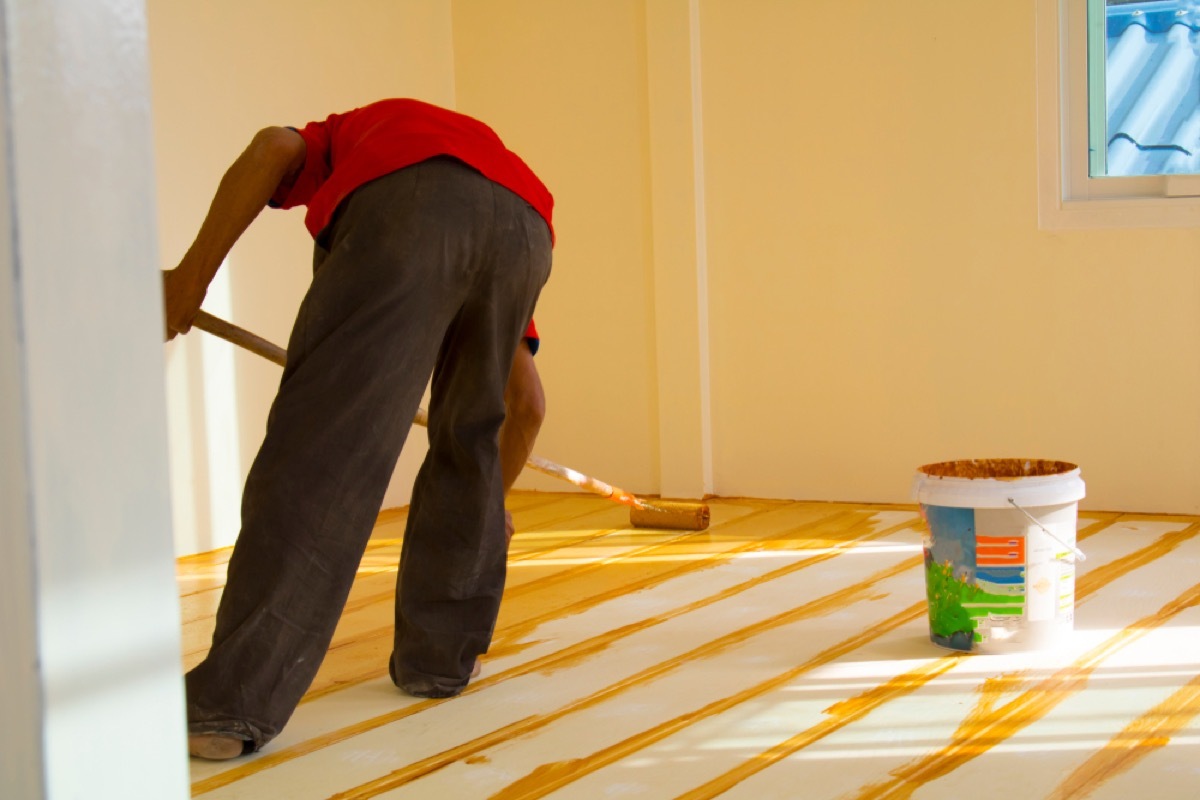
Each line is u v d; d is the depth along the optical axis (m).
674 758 1.81
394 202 1.88
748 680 2.20
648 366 4.46
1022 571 2.27
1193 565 3.00
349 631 2.72
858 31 3.99
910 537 3.50
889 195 3.98
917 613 2.64
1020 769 1.70
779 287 4.19
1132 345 3.68
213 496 3.85
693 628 2.60
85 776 0.80
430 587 2.16
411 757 1.86
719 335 4.32
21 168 0.76
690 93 4.23
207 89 3.77
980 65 3.81
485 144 2.01
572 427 4.63
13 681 0.78
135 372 0.82
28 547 0.77
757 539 3.58
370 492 1.85
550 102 4.55
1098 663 2.21
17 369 0.76
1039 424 3.83
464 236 1.91
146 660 0.83
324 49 4.18
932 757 1.77
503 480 2.37
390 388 1.85
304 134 2.02
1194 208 3.56
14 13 0.76
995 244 3.84
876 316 4.04
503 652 2.47
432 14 4.63
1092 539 3.36
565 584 3.10
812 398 4.17
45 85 0.77
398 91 4.47
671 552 3.45
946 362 3.95
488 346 2.04
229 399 3.89
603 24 4.42
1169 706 1.95
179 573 3.50
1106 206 3.67
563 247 4.58
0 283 0.76
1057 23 3.70
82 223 0.79
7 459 0.77
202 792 1.73
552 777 1.75
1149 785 1.63
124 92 0.82
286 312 4.08
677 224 4.29
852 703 2.04
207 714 1.79
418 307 1.87
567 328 4.61
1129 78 3.70
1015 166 3.79
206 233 1.92
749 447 4.30
